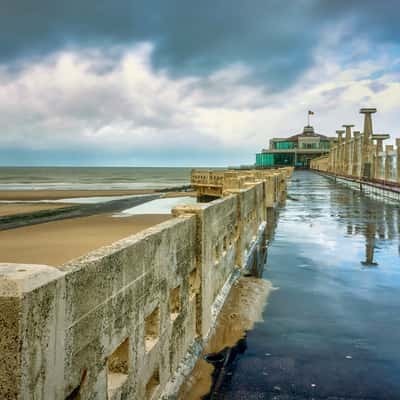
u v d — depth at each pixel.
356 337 7.06
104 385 3.60
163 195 62.97
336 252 13.84
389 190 33.59
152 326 4.97
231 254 10.46
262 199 19.48
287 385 5.51
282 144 174.12
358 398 5.19
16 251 20.31
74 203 51.03
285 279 10.68
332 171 93.06
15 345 2.46
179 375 5.48
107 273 3.67
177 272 5.75
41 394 2.68
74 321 3.13
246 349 6.65
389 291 9.61
